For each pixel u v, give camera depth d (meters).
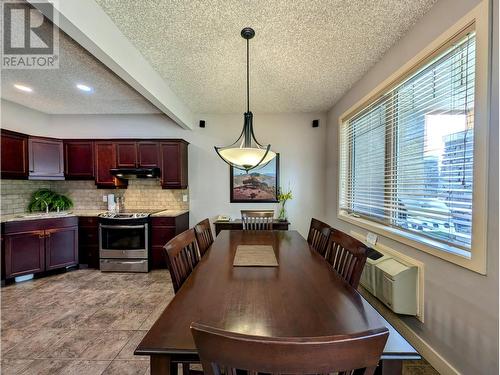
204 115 4.09
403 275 1.82
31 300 2.62
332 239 1.74
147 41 2.05
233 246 2.06
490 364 1.24
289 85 2.95
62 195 4.03
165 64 2.43
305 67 2.50
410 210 2.00
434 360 1.62
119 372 1.62
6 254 3.00
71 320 2.23
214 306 1.04
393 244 2.12
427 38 1.72
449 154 1.59
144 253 3.49
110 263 3.49
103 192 4.08
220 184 4.10
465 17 1.40
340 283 1.29
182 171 3.83
